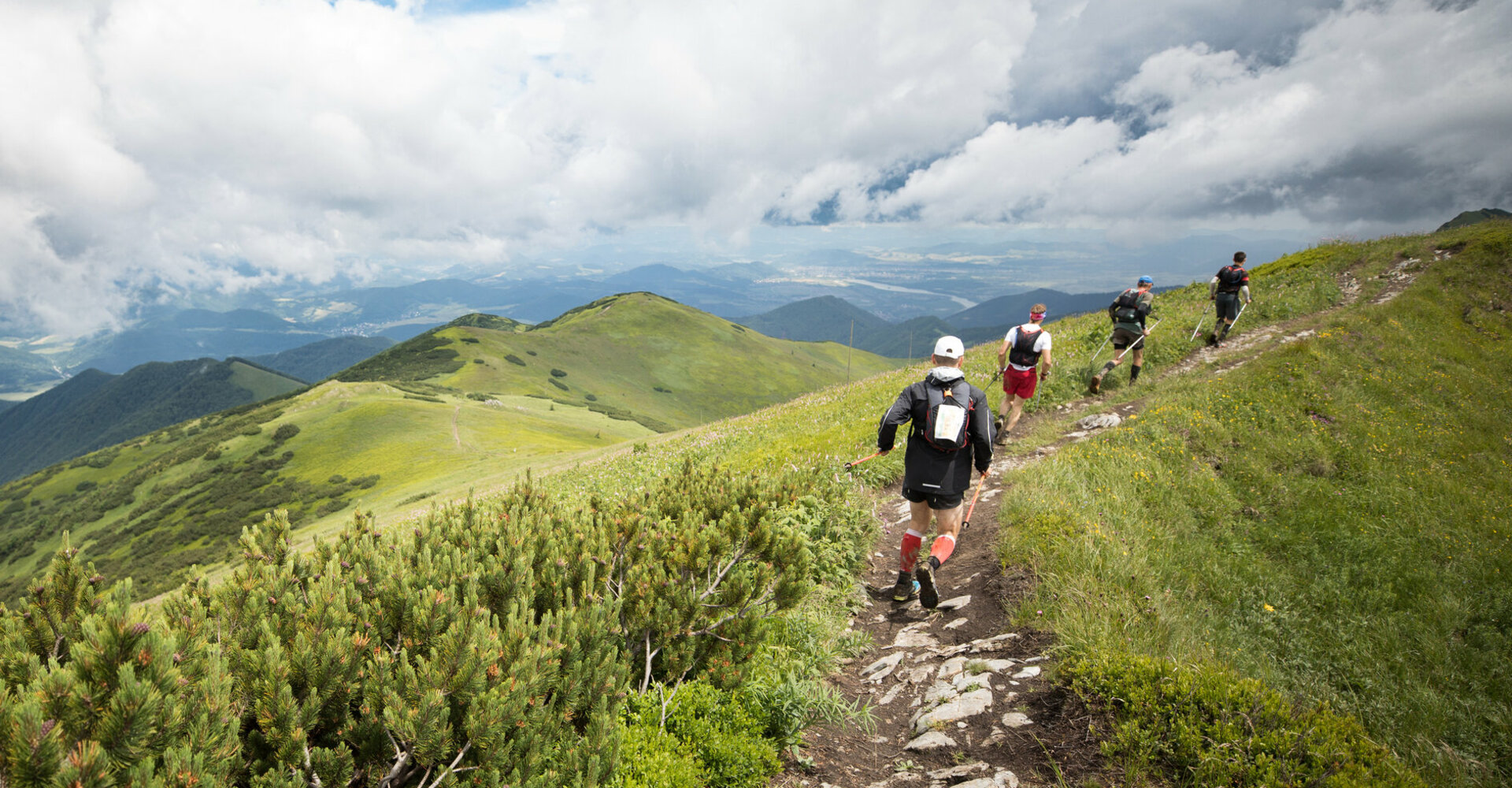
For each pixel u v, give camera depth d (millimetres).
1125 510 8164
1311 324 18250
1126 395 14367
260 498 129750
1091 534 6652
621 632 4629
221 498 138125
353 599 3848
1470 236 23359
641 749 3758
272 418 186000
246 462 153125
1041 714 4238
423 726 2945
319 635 3305
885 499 10773
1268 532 8273
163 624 3457
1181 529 8055
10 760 2213
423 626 3582
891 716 4820
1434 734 4961
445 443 132125
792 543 5742
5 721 2291
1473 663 5965
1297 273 25469
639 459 23359
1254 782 3320
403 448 134125
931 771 3990
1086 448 10703
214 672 2826
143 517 145250
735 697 4422
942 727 4375
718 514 6941
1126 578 5836
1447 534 8328
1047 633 5164
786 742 4312
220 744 2670
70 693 2475
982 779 3775
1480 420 12695
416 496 69875
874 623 6672
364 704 3168
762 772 3902
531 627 3715
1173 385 13719
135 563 120250
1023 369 12438
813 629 5938
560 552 4969
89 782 2213
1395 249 25125
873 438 13758
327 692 3113
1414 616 6691
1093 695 4184
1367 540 7949
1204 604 6328
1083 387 15867
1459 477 10164
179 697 2699
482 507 6445
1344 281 24094
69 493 193125
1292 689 5246
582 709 3879
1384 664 5812
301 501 120688
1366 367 14281
